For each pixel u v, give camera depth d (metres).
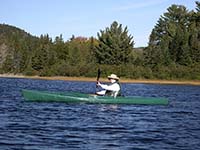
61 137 15.78
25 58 104.12
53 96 29.27
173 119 23.25
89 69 85.38
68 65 90.00
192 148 14.61
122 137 16.33
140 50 105.19
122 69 83.88
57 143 14.62
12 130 17.12
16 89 47.69
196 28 95.94
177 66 85.69
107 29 89.25
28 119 20.92
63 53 97.50
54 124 19.36
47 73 91.88
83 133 16.92
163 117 24.02
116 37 88.31
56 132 16.94
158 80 82.75
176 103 34.78
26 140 14.98
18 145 14.11
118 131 17.86
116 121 21.23
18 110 24.98
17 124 18.97
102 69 83.88
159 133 17.73
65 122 20.17
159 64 86.00
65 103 29.09
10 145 14.08
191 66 85.81
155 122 21.58
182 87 69.38
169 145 15.02
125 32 88.94
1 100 31.62
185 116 25.08
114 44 87.75
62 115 23.00
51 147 13.95
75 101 28.94
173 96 44.22
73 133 16.83
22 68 104.38
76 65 89.31
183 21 107.06
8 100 31.70
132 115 24.28
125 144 14.92
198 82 81.44
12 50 108.31
